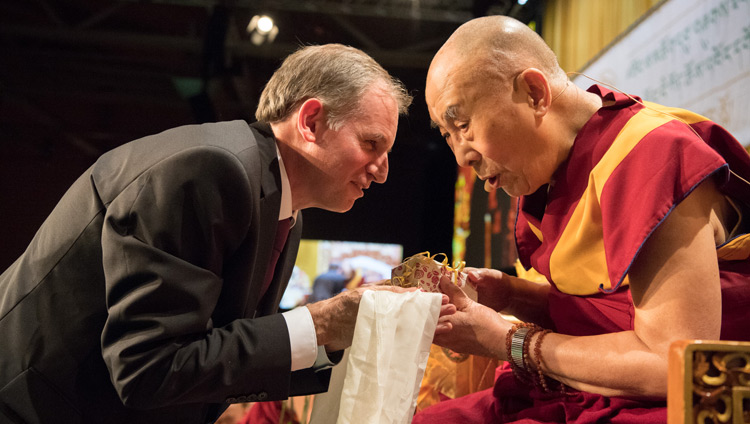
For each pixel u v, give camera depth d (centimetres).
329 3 575
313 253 837
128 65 702
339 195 138
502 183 139
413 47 633
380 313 120
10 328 122
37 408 118
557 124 133
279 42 651
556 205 135
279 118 136
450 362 181
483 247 505
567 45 403
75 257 121
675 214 112
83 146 859
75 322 120
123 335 111
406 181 881
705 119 130
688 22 267
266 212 127
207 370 112
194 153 116
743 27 229
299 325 120
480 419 138
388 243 866
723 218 127
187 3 578
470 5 557
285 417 187
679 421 78
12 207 862
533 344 123
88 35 617
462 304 129
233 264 123
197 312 113
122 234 114
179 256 114
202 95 599
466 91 131
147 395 111
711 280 109
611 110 130
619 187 118
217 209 116
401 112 145
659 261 112
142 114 828
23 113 817
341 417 118
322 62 134
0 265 857
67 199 128
